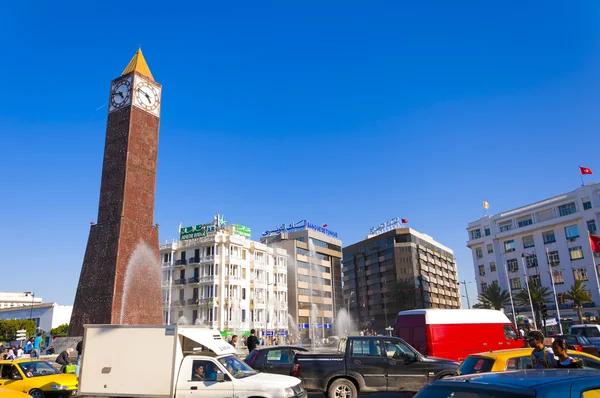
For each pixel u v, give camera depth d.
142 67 50.09
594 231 71.19
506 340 23.06
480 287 88.38
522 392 4.22
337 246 116.88
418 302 105.12
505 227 85.25
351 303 122.06
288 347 18.02
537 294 70.00
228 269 73.50
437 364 15.15
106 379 12.93
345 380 15.04
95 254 44.34
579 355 12.20
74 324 42.78
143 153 47.53
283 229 109.88
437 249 126.06
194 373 12.79
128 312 42.59
